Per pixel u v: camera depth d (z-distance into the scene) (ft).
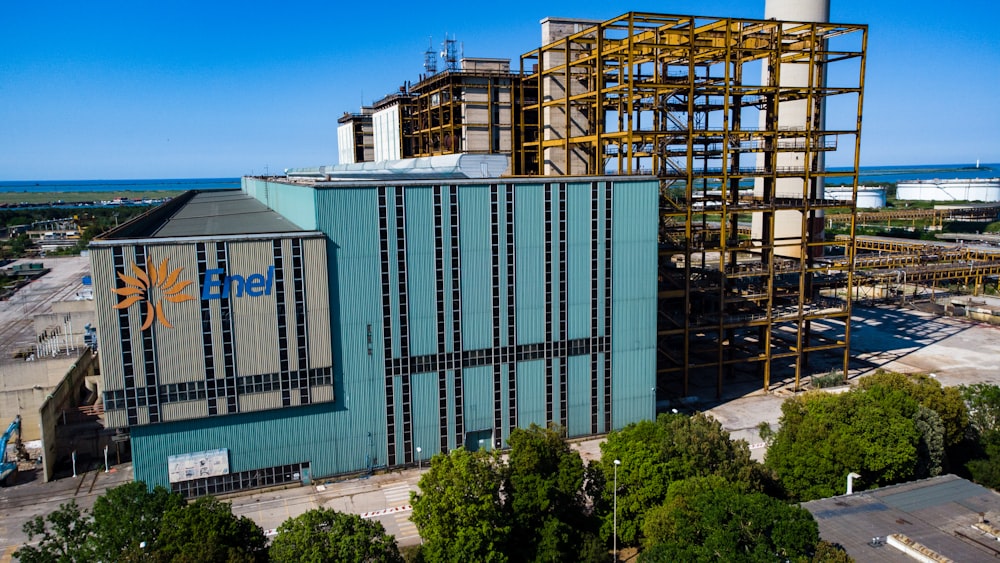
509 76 415.03
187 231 267.80
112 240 210.79
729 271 323.57
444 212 242.99
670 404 308.40
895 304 505.66
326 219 229.45
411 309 243.60
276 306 226.79
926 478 213.66
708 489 175.83
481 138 415.03
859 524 178.50
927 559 160.86
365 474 246.88
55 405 265.95
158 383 218.79
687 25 306.14
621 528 192.24
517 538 184.55
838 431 208.54
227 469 230.68
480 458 185.16
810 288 354.13
